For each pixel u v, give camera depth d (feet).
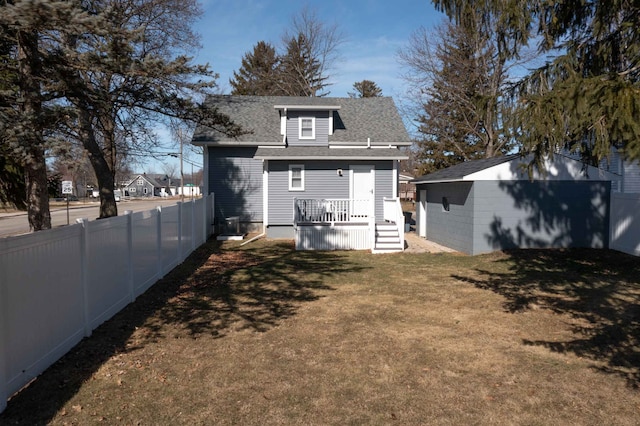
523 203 45.98
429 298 28.17
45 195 23.38
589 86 16.80
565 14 24.49
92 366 16.42
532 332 21.18
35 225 22.90
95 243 20.74
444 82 83.56
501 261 41.06
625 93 15.75
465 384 15.35
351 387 15.08
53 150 18.34
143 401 13.83
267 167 62.23
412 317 23.82
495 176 45.62
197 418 12.85
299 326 22.08
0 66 21.07
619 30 23.03
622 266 36.91
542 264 39.11
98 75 28.81
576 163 45.73
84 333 19.47
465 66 77.51
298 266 40.22
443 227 54.19
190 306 25.73
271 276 35.29
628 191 57.82
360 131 69.56
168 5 54.75
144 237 29.12
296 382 15.44
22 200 24.77
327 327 21.95
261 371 16.37
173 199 254.68
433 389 14.96
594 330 21.26
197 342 19.48
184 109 32.53
